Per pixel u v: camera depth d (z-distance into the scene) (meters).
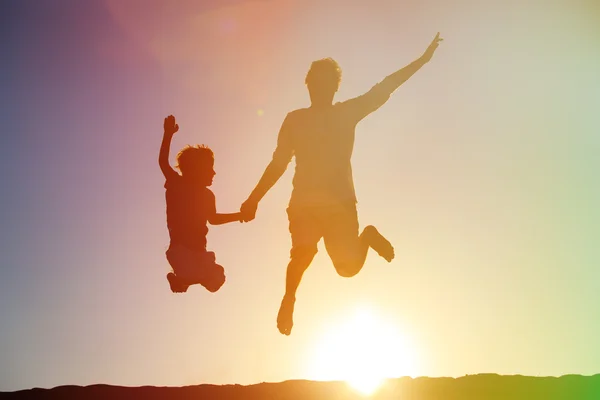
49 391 8.55
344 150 6.65
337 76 6.86
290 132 6.78
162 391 8.40
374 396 8.23
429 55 7.08
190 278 7.18
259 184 6.96
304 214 6.55
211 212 7.36
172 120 7.59
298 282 6.59
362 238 6.73
